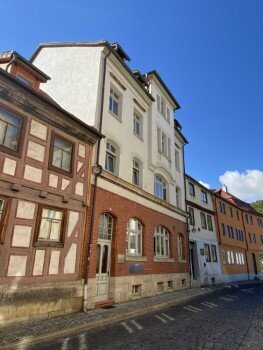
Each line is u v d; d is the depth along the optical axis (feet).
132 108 52.39
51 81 49.14
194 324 27.66
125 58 51.98
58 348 19.90
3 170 26.27
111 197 40.75
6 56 34.55
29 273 26.86
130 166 48.11
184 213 68.23
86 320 27.53
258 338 22.59
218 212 96.02
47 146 31.09
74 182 33.86
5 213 25.77
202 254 76.28
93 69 44.29
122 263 41.39
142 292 45.32
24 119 29.14
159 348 19.75
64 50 50.39
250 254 118.11
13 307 24.91
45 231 29.55
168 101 70.59
